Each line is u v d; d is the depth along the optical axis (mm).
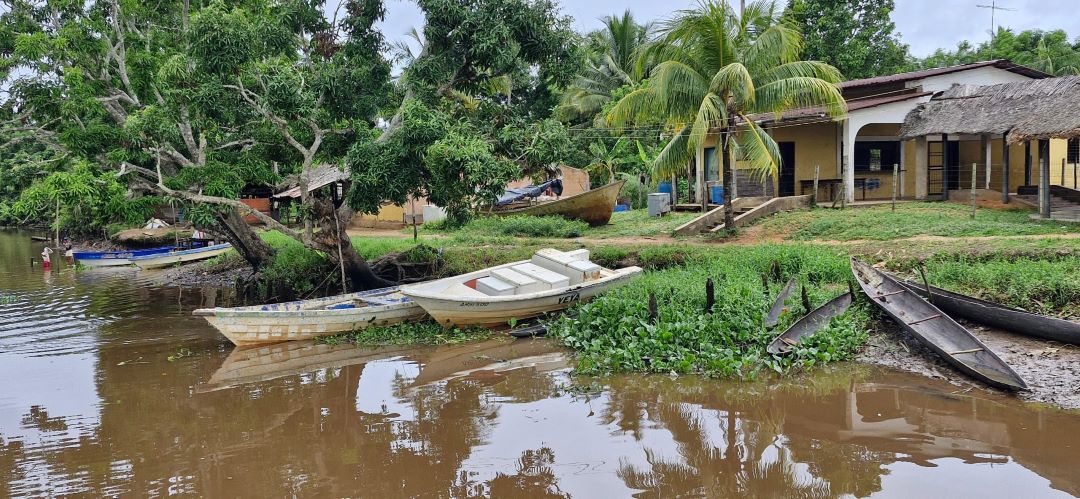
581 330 11633
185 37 13477
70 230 40938
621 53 34625
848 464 6844
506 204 28047
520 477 6859
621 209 29578
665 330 10469
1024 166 21844
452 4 13859
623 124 30234
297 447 7793
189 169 14078
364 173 13336
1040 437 7172
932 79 21641
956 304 10453
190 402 9383
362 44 15078
